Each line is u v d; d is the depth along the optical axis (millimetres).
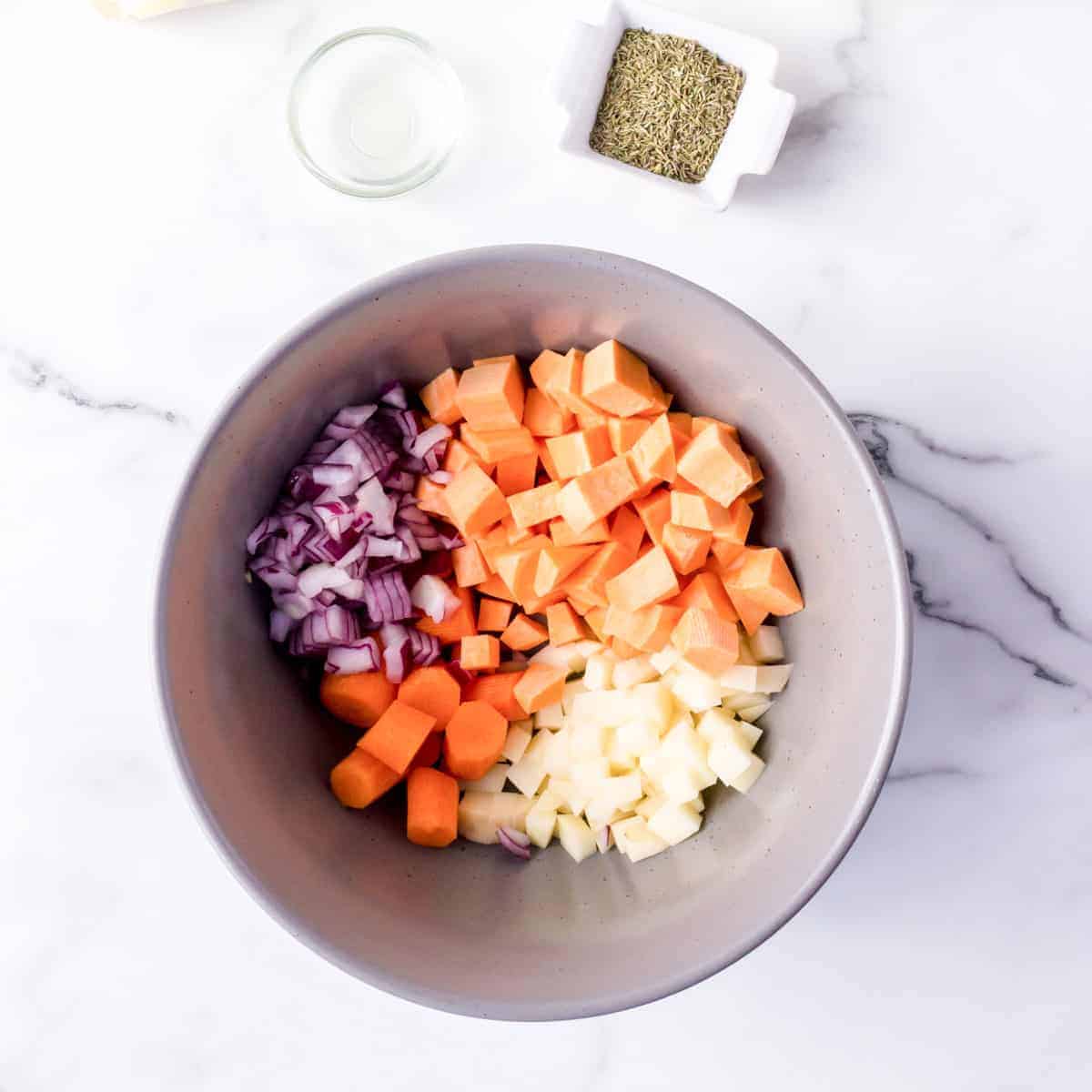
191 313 1193
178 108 1188
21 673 1209
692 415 1062
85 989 1204
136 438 1204
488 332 1021
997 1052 1187
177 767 874
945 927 1187
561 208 1181
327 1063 1196
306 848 962
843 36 1172
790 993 1195
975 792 1179
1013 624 1173
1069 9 1163
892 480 1174
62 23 1186
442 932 964
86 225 1195
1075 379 1169
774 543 1053
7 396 1207
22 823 1206
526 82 1184
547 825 1068
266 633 1053
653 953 928
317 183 1188
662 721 1046
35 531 1205
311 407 1012
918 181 1175
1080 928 1178
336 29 1184
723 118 1161
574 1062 1195
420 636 1090
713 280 1173
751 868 962
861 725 908
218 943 1200
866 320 1174
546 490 1047
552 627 1092
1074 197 1170
